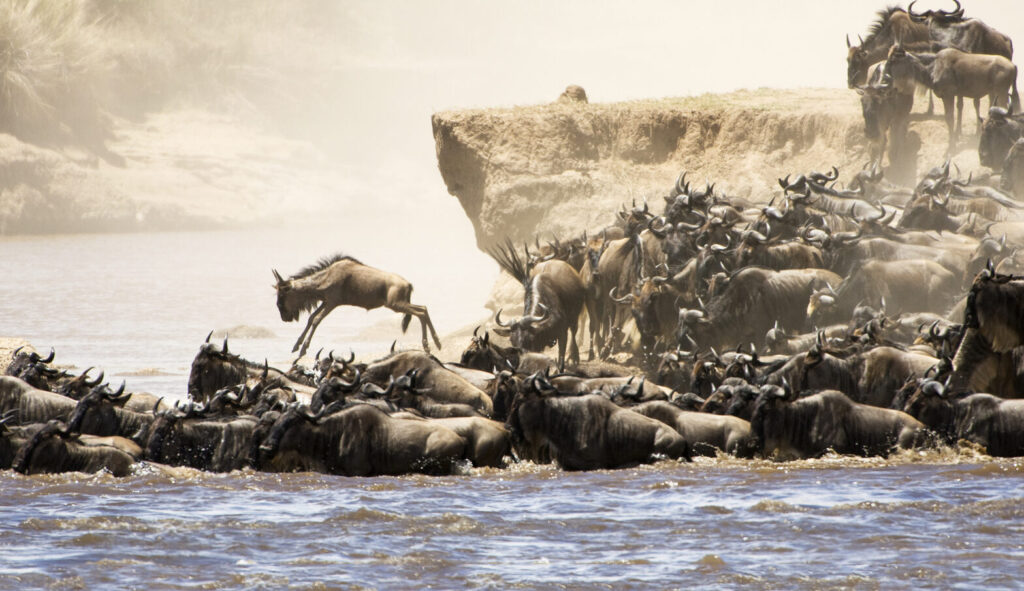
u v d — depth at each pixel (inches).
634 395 2898.6
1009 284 2982.3
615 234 4414.4
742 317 3604.8
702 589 1908.2
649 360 3804.1
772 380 2999.5
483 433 2780.5
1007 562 2004.2
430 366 3154.5
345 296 4552.2
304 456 2721.5
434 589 1920.5
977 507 2324.1
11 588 1921.8
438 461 2719.0
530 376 2898.6
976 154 5236.2
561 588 1919.3
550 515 2342.5
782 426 2810.0
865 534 2175.2
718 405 2923.2
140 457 2743.6
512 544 2155.5
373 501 2463.1
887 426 2810.0
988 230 3875.5
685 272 3833.7
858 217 3988.7
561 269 4010.8
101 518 2306.8
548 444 2810.0
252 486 2593.5
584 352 4343.0
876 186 4736.7
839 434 2802.7
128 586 1935.3
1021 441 2758.4
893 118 5310.0
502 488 2581.2
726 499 2438.5
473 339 3521.2
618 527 2251.5
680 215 4045.3
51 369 3292.3
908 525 2224.4
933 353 3176.7
